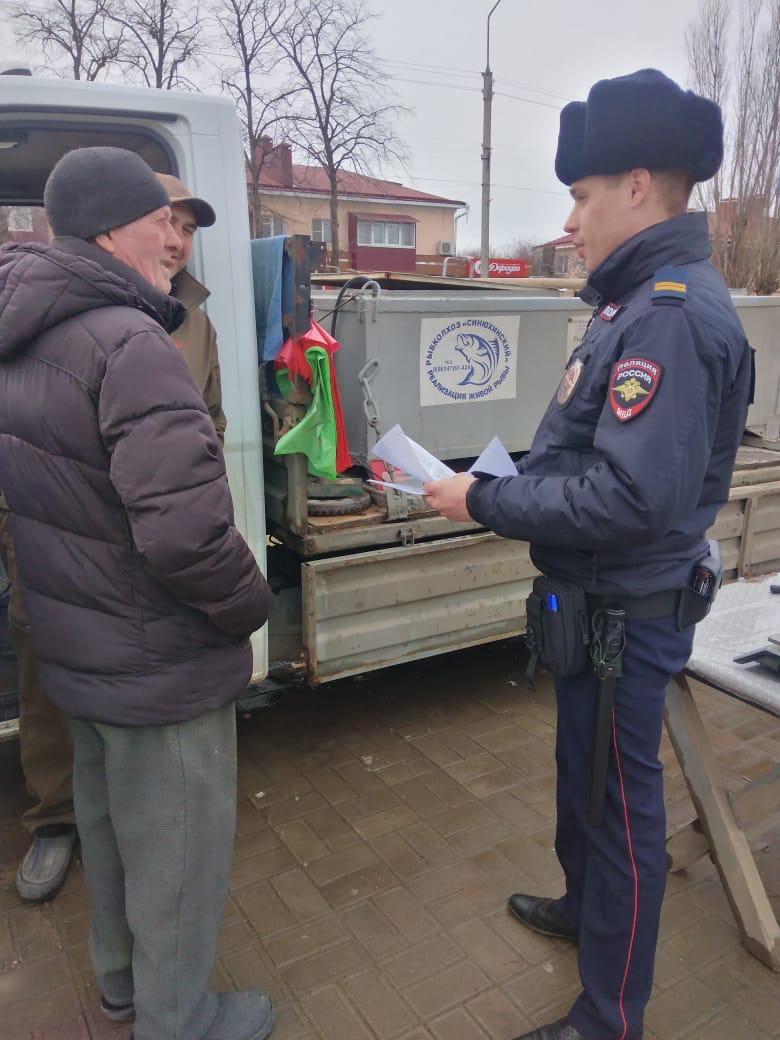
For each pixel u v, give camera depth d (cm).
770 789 217
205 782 158
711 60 1712
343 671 279
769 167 1658
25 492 146
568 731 175
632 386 142
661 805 171
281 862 247
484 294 346
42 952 213
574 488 149
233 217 239
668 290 145
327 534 270
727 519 344
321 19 2022
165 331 151
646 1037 187
